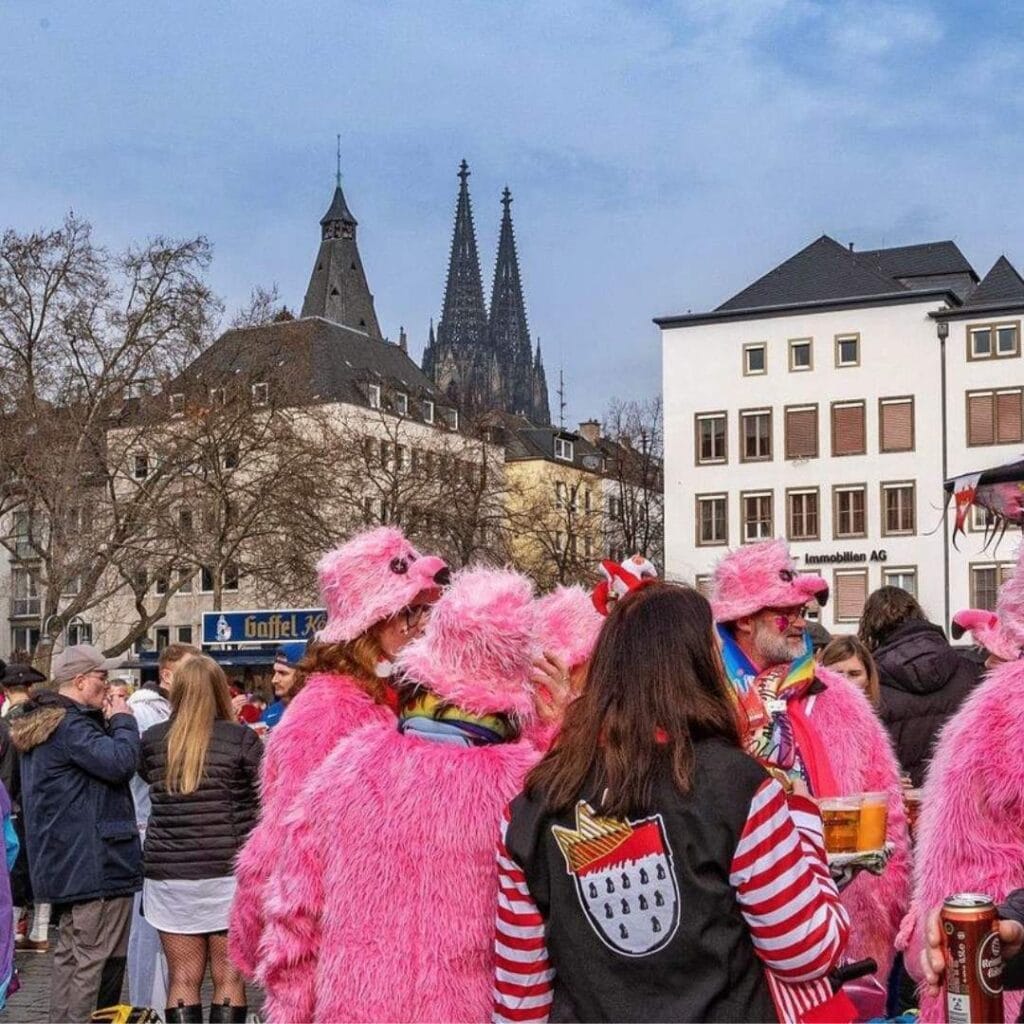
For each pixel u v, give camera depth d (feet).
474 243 643.86
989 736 12.03
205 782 23.98
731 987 9.89
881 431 200.54
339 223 477.36
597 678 10.41
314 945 12.39
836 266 209.15
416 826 11.77
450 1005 11.58
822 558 201.26
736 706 10.49
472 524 151.84
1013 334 195.00
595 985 10.11
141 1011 25.00
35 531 154.61
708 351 210.18
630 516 208.03
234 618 67.05
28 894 33.47
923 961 11.16
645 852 9.95
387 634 15.15
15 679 43.73
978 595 192.54
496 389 629.10
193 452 143.74
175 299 144.25
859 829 14.20
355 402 246.06
